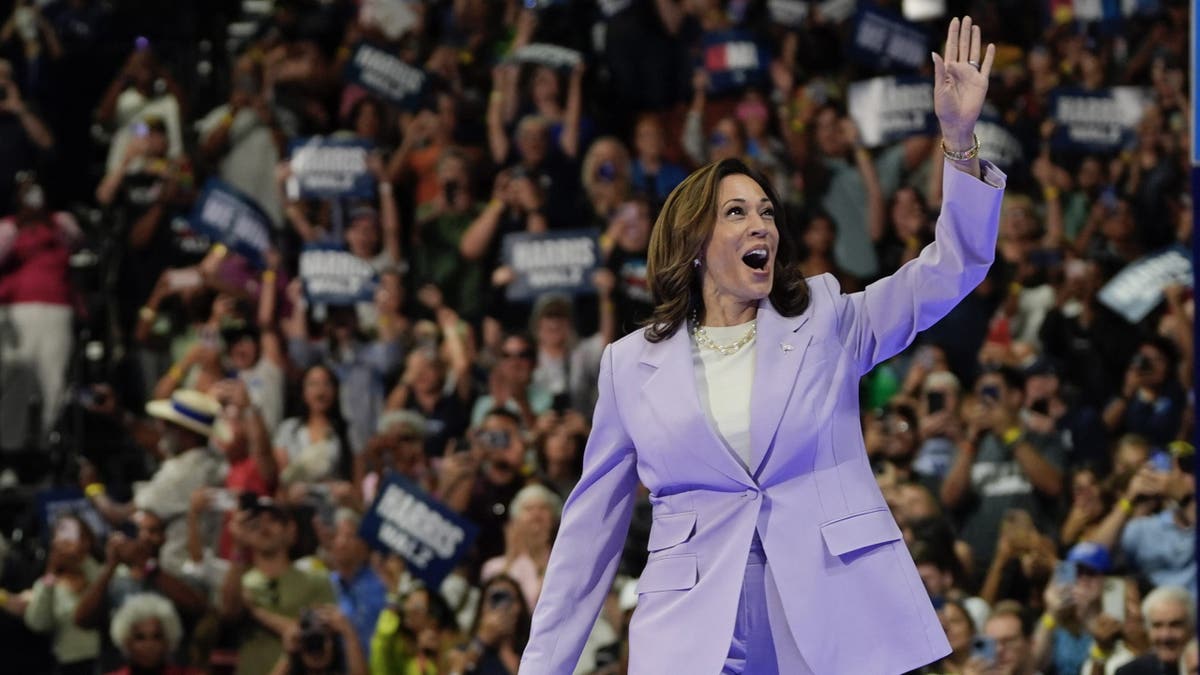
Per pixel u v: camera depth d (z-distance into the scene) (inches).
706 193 189.6
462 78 653.9
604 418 194.7
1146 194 620.7
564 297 546.6
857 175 601.0
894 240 601.0
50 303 579.5
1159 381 533.3
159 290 586.6
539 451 490.3
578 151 610.9
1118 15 694.5
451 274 584.1
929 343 550.6
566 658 196.4
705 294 193.2
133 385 584.7
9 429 572.7
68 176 667.4
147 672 450.3
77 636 473.7
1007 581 450.6
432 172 613.9
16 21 676.1
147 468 581.0
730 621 180.2
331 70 659.4
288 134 644.1
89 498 513.0
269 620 454.6
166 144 631.8
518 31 660.1
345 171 589.6
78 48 680.4
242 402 508.7
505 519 480.4
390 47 614.5
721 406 186.2
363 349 557.3
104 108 652.7
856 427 185.8
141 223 615.5
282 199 615.5
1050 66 672.4
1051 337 564.1
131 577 470.0
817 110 616.7
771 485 182.1
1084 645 438.3
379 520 454.3
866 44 635.5
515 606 433.7
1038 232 588.1
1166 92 653.9
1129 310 554.6
